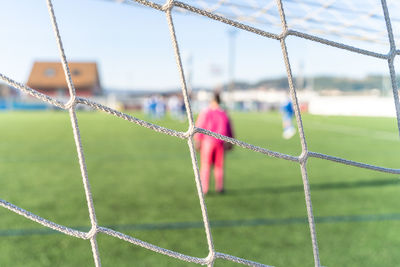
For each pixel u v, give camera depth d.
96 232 1.55
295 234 3.50
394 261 2.89
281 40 1.69
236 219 3.98
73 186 5.59
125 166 7.47
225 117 4.98
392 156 9.07
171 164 7.76
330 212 4.28
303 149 1.72
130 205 4.53
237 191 5.33
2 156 8.72
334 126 19.12
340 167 7.53
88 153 9.39
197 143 5.08
